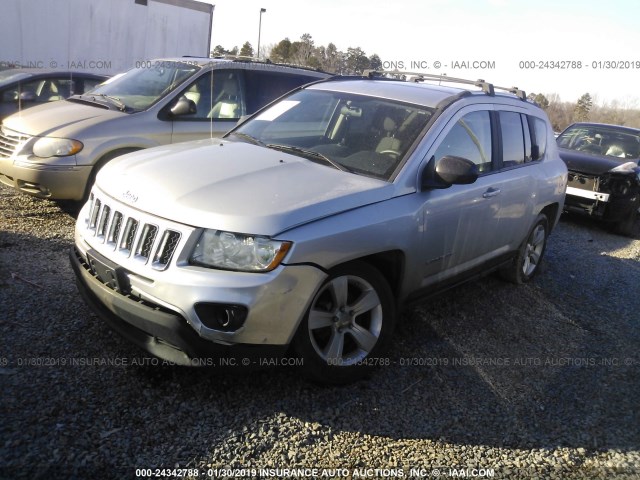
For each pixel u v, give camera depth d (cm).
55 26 1180
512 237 493
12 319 361
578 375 396
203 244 286
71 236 536
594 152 971
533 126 526
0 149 588
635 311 536
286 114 450
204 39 1462
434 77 514
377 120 405
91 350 339
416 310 462
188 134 636
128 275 300
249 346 292
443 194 381
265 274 283
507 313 486
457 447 302
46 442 260
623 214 847
